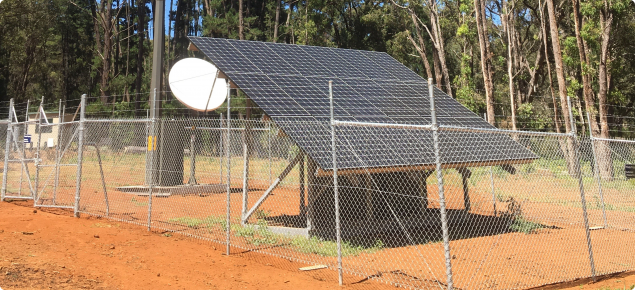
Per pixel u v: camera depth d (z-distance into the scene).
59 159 12.17
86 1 61.62
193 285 6.03
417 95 12.52
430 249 8.59
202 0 67.88
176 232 9.61
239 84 9.77
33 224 9.40
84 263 6.68
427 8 46.06
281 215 12.30
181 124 17.45
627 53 33.94
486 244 9.12
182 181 17.19
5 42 38.81
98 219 10.77
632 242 9.54
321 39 51.00
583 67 26.05
